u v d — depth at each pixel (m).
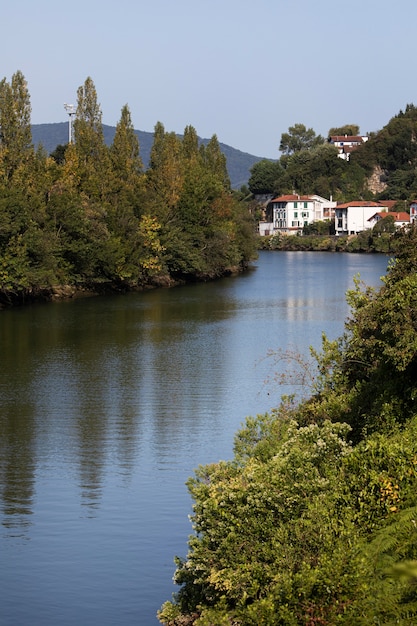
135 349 53.78
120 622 18.84
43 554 22.36
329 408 24.91
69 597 20.08
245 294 92.75
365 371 26.42
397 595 13.68
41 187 87.50
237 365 47.88
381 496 16.36
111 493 26.78
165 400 39.16
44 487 27.39
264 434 23.48
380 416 22.05
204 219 116.38
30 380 43.88
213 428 34.19
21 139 86.38
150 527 24.08
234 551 16.17
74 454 30.89
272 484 16.83
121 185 101.75
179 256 108.75
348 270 130.38
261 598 14.84
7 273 78.62
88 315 72.75
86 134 99.94
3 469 29.16
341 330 62.16
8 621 18.97
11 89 86.31
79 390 41.44
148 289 101.19
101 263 92.94
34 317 71.31
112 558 22.08
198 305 81.25
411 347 21.95
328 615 14.18
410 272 26.27
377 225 195.50
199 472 20.33
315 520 15.78
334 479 17.14
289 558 15.30
